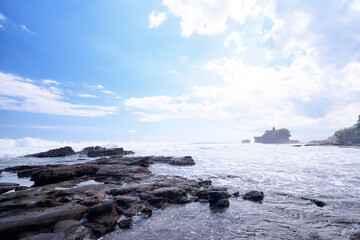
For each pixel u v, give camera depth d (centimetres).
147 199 1020
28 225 671
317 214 823
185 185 1301
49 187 1208
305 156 3484
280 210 884
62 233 638
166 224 756
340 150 5106
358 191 1171
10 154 4172
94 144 6531
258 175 1709
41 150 4722
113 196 1092
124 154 4222
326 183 1389
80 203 938
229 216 828
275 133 16162
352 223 725
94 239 639
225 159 3098
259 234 656
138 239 635
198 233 673
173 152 4791
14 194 996
